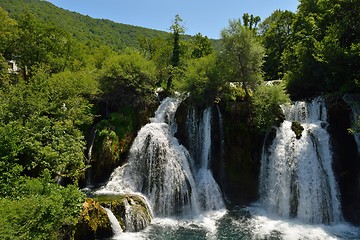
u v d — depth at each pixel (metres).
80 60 48.31
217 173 25.70
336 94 24.39
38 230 11.22
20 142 16.52
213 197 23.64
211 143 25.88
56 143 18.61
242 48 27.80
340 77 25.89
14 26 41.00
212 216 21.73
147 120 28.06
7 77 26.62
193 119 26.73
